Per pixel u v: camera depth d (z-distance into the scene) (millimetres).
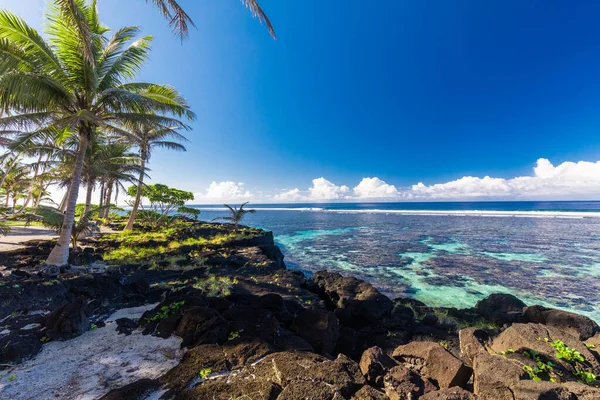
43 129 9281
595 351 3754
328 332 4488
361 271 14703
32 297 5551
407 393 2686
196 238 16719
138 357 3578
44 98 8289
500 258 16812
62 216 10117
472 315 6379
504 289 11148
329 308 8086
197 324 4152
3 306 5043
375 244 23422
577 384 2732
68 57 8992
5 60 7754
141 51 10523
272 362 3109
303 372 2852
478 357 3195
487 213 55062
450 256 17750
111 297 6301
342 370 2945
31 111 8883
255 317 4469
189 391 2635
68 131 10672
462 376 2957
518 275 13094
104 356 3604
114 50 9945
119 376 3154
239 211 20188
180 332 4133
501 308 7078
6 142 14430
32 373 3180
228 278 8742
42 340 3982
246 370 3023
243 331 3963
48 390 2875
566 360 3311
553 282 11906
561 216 44812
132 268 9562
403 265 15766
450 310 6754
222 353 3369
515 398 2500
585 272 13391
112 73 10141
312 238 28125
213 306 5191
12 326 4445
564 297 10109
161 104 10289
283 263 16750
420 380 2977
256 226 41406
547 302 9648
